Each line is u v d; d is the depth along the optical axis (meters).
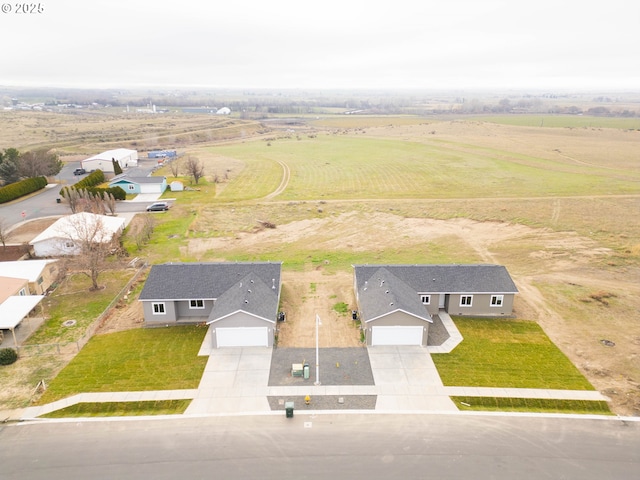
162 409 26.41
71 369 30.05
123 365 30.52
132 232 58.69
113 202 63.97
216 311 32.88
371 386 28.39
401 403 26.86
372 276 38.28
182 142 154.12
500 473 21.81
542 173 90.38
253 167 103.19
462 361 31.09
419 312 32.72
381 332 32.53
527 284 43.47
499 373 29.73
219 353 31.95
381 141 141.38
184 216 65.88
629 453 23.05
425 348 32.59
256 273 38.28
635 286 42.84
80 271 45.25
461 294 36.78
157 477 21.67
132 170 88.69
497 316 37.31
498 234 57.84
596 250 51.69
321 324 36.09
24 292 38.00
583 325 35.88
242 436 24.27
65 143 138.25
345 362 30.88
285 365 30.58
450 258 50.41
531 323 36.16
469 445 23.59
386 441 23.88
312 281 44.50
